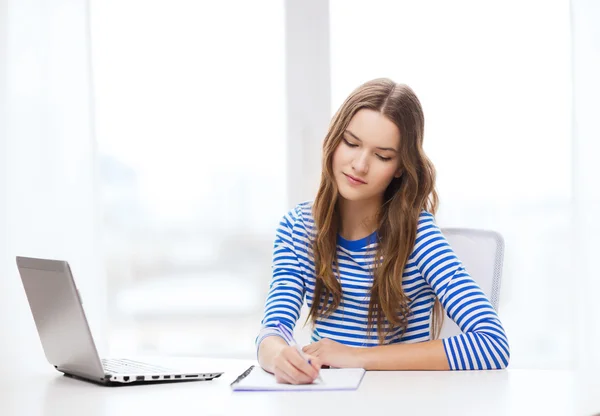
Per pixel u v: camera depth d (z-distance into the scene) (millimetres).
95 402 1144
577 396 1118
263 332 1478
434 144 2584
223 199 2729
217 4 2725
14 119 2646
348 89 2650
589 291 2430
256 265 2713
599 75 2432
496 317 1440
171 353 2748
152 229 2752
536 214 2535
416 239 1575
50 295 1304
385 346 1389
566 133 2521
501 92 2553
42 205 2656
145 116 2754
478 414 1010
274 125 2703
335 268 1621
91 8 2758
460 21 2572
